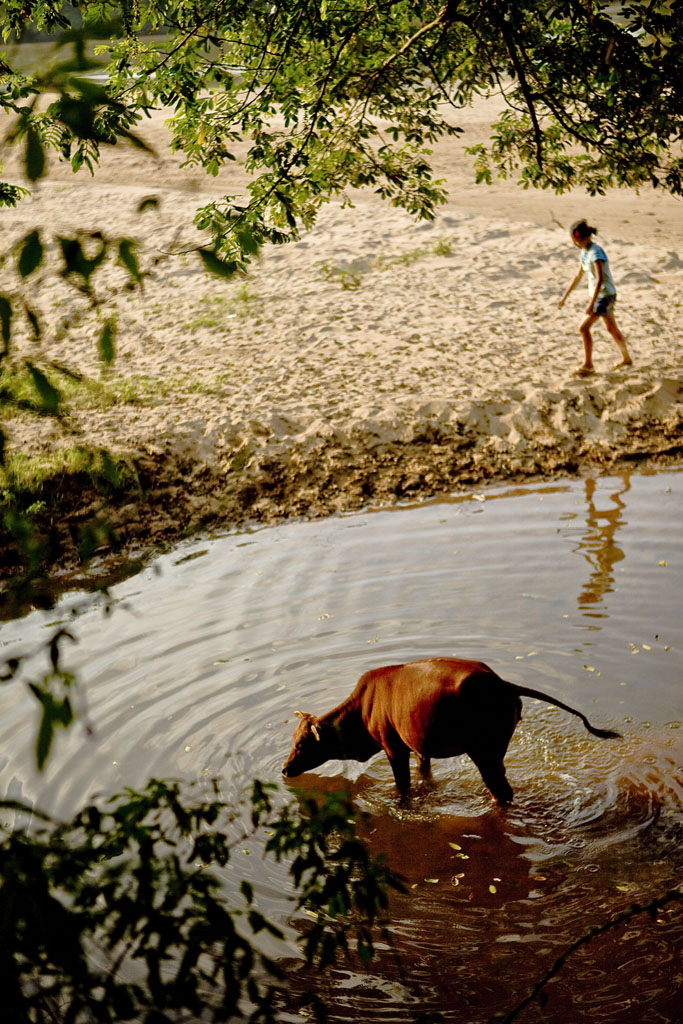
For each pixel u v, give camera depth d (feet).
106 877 6.84
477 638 24.03
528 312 47.47
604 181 25.27
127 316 50.57
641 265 52.70
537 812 18.71
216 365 44.19
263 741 20.61
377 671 19.31
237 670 23.27
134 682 22.99
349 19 24.03
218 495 34.17
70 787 19.16
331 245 59.16
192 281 54.44
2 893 6.22
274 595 27.14
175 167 76.18
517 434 36.50
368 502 33.53
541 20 22.54
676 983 14.17
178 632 25.35
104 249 6.42
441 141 83.46
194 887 7.00
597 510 31.27
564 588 26.27
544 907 16.15
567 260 54.44
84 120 5.92
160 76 23.84
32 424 38.11
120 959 6.90
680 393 37.83
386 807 19.33
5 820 17.71
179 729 21.07
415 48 24.88
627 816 18.25
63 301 52.08
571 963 14.76
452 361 42.16
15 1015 6.21
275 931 7.31
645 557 27.68
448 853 17.72
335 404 38.91
